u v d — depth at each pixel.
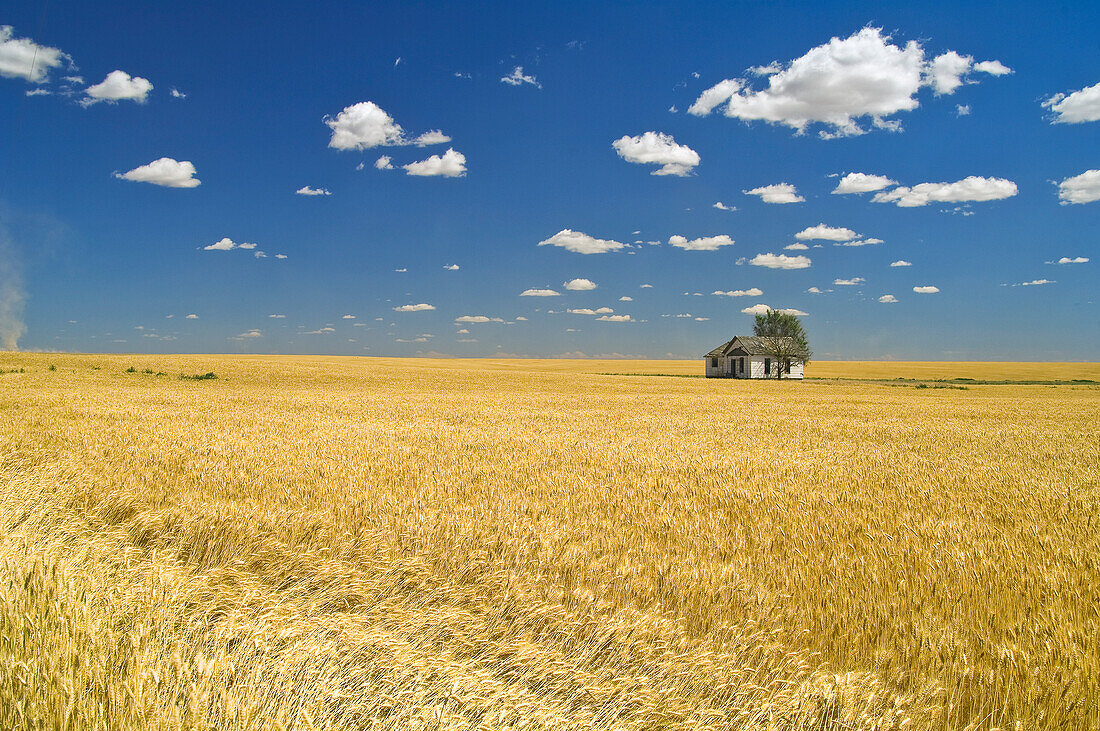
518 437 20.50
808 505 10.74
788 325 93.00
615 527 9.12
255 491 11.30
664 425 26.03
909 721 4.31
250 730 3.42
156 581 5.46
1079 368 131.12
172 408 29.31
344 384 56.94
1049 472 15.02
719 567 7.13
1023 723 4.40
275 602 5.61
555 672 4.75
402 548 7.82
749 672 5.02
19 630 3.80
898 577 6.93
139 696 3.33
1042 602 6.32
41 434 18.23
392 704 4.01
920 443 21.22
